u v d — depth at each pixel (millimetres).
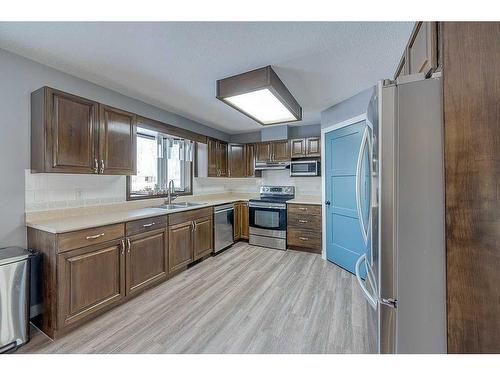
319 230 3693
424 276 1012
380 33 1628
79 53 1890
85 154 2115
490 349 917
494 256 906
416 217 1017
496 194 900
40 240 1837
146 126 3119
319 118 3914
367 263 1369
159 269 2602
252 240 4230
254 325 1899
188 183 4059
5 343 1577
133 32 1620
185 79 2371
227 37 1679
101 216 2285
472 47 919
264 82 2107
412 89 1018
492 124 901
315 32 1618
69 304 1772
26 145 1970
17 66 1916
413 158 1019
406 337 1035
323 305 2201
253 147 4645
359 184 1403
